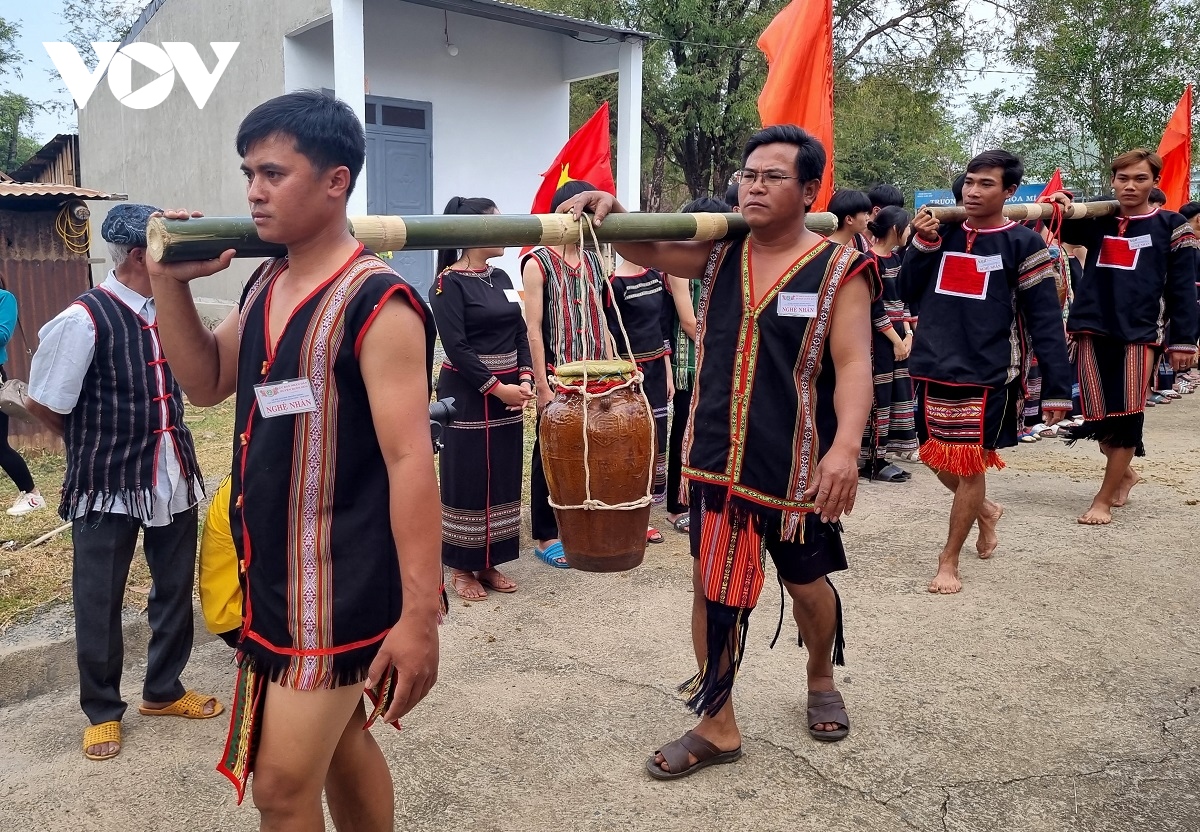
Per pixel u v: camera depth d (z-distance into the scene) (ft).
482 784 9.77
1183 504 20.12
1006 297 14.53
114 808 9.41
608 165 20.22
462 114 42.19
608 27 39.73
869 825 9.07
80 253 24.98
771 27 17.99
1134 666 12.42
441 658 12.75
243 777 6.36
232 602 9.47
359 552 6.21
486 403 14.57
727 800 9.48
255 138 5.96
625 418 8.16
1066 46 55.62
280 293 6.37
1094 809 9.30
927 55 63.98
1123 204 17.90
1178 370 18.49
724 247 9.64
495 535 14.87
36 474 21.71
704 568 9.51
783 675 12.19
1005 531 18.28
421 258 42.29
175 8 47.83
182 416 10.87
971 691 11.72
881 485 22.03
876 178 87.35
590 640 13.34
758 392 9.19
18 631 12.47
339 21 33.09
